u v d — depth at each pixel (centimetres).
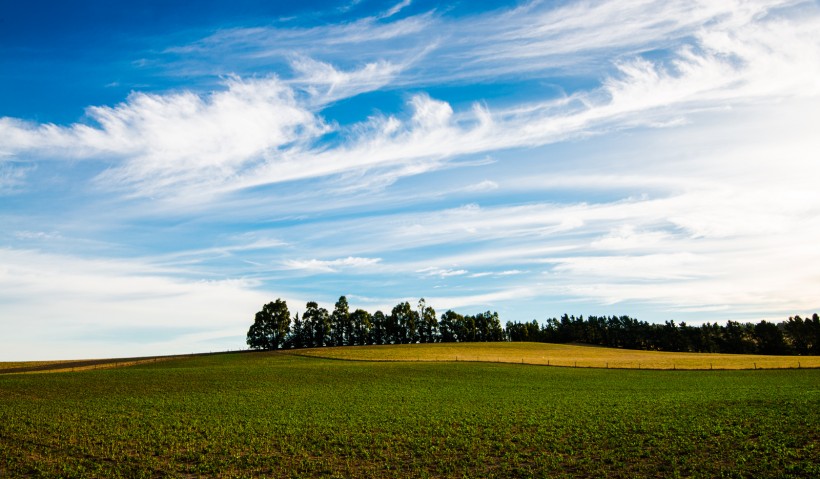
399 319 17375
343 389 5888
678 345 16962
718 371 7400
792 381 5953
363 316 16350
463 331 18212
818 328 15250
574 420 3762
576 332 19762
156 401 4962
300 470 2655
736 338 16262
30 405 4712
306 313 15638
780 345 15350
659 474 2434
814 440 2877
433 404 4719
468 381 6619
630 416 3844
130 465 2738
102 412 4331
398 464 2736
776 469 2412
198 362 9669
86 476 2548
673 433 3198
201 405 4719
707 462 2570
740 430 3194
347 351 11538
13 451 3002
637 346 18062
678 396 4906
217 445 3156
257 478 2517
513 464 2691
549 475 2488
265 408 4547
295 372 7544
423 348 12350
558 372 7600
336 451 3012
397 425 3716
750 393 4916
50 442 3216
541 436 3266
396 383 6431
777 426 3256
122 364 9338
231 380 6688
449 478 2491
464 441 3188
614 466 2577
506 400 4922
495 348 12762
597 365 8525
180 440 3281
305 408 4541
